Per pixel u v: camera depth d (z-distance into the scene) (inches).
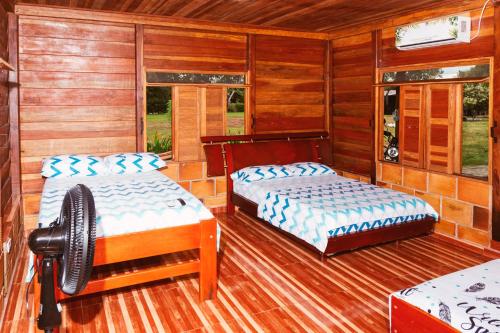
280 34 229.3
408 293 94.7
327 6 175.9
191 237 121.6
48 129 187.0
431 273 143.6
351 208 151.6
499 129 151.9
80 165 178.5
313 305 121.3
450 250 165.8
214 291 124.4
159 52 203.8
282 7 177.5
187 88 212.5
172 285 134.4
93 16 187.3
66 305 120.1
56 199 138.2
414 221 161.3
